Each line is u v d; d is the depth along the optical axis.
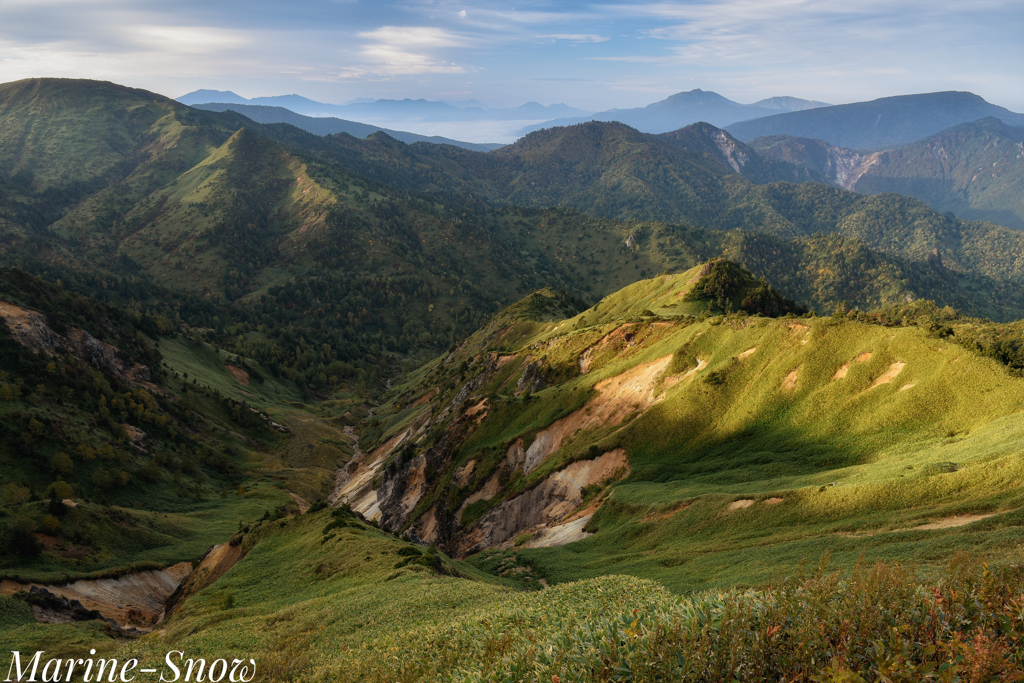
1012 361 51.44
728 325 81.50
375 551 52.66
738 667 9.12
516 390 125.19
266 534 71.50
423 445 128.50
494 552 68.38
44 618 65.88
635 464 67.56
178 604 74.94
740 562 36.84
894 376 57.34
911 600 9.84
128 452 144.25
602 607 17.16
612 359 103.94
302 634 34.16
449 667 16.77
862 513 38.19
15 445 124.38
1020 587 10.25
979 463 36.75
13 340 153.25
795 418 60.59
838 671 8.20
